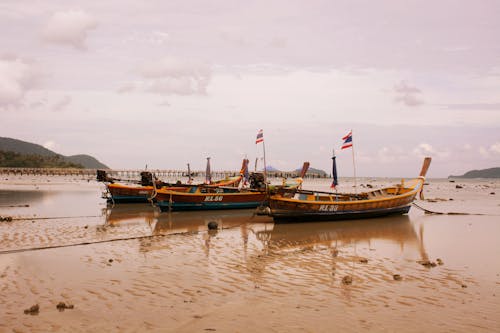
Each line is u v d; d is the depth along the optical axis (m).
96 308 10.56
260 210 26.88
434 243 20.12
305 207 27.23
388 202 31.09
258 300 11.29
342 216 29.14
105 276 13.56
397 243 20.16
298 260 16.17
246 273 14.09
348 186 93.56
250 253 17.41
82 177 138.50
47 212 31.73
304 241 20.59
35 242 19.31
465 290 12.30
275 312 10.40
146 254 16.98
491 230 24.30
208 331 9.22
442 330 9.40
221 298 11.43
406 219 30.22
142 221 27.70
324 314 10.29
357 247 19.06
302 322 9.77
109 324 9.55
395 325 9.65
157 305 10.82
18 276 13.48
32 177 127.44
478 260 16.27
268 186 27.08
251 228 25.05
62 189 63.03
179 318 9.95
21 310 10.38
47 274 13.75
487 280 13.37
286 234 22.83
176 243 19.56
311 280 13.29
